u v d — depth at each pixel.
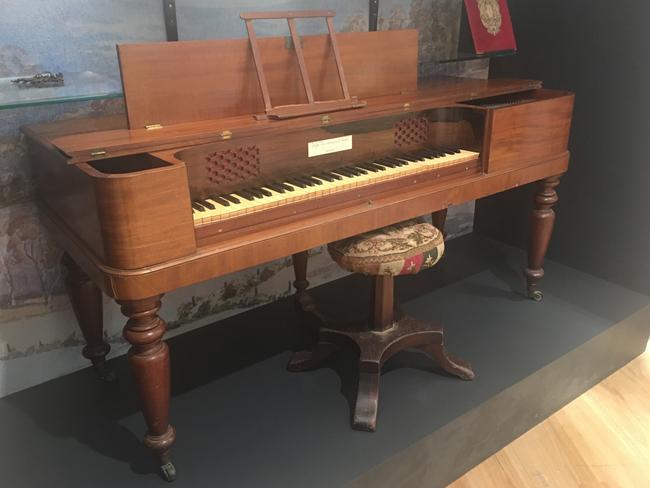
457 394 1.86
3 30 1.61
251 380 1.95
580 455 1.92
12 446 1.67
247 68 1.58
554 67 2.59
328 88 1.75
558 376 2.08
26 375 1.94
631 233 2.48
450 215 3.10
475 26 2.23
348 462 1.59
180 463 1.59
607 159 2.49
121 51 1.40
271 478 1.54
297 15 1.64
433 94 1.93
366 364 1.76
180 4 1.88
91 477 1.56
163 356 1.42
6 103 1.39
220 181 1.55
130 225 1.24
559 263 2.80
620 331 2.30
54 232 1.61
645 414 2.12
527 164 2.06
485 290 2.54
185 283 1.36
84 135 1.43
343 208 1.64
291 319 2.34
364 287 2.62
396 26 2.46
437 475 1.78
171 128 1.48
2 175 1.72
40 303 1.90
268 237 1.47
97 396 1.90
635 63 2.29
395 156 1.91
